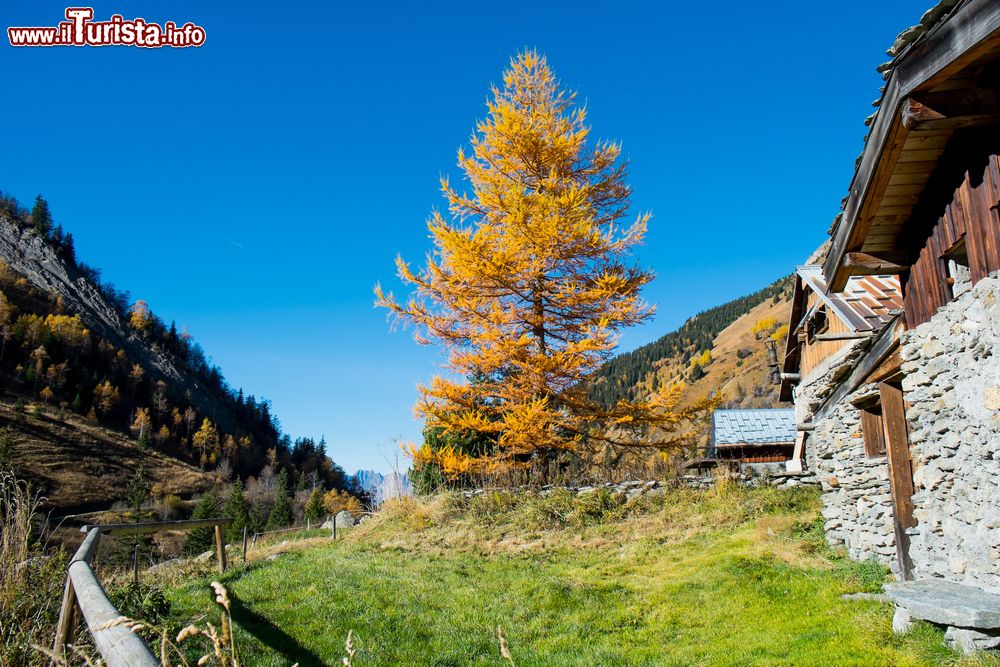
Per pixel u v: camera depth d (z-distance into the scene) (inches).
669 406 663.8
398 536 610.9
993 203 216.8
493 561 507.5
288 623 318.0
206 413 5521.7
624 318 665.6
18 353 4475.9
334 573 431.5
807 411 797.2
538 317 685.9
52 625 172.4
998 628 207.2
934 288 261.0
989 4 183.3
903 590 252.8
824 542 433.1
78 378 4525.1
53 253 6520.7
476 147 701.9
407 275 645.9
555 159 701.3
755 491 606.2
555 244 646.5
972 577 245.9
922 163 246.1
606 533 570.3
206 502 2586.1
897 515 320.2
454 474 688.4
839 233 286.7
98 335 5629.9
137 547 402.0
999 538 226.8
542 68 731.4
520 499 655.1
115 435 4028.1
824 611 302.5
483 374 713.6
